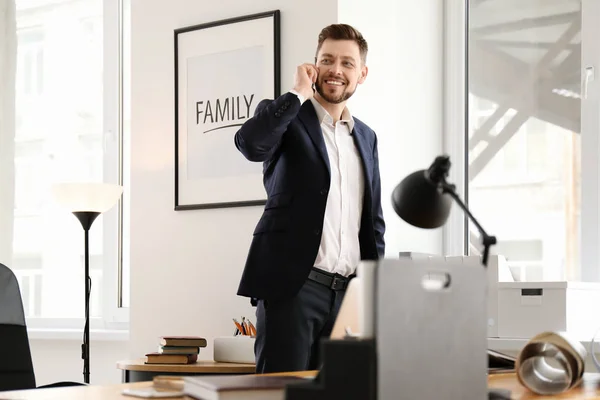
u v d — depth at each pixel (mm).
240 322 3725
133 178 4105
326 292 2863
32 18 5109
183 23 3992
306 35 3604
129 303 4316
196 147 3898
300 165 2881
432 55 4043
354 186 2994
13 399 1502
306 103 2996
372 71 3701
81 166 4918
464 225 3977
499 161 3910
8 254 4988
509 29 3914
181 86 3965
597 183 3586
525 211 3818
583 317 3061
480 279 1246
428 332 1187
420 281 1187
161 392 1522
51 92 5031
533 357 1628
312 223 2822
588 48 3643
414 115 3936
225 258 3795
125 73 4773
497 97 3938
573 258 3670
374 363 1136
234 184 3771
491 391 1452
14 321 2707
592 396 1570
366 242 2990
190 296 3896
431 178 1493
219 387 1318
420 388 1173
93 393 1580
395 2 3869
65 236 4910
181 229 3943
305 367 2805
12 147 5012
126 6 4789
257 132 2789
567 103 3725
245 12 3797
